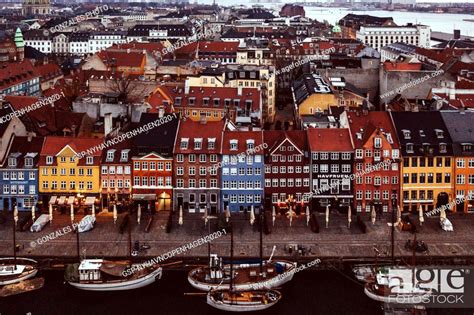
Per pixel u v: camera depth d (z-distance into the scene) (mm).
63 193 161125
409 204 160750
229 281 123375
